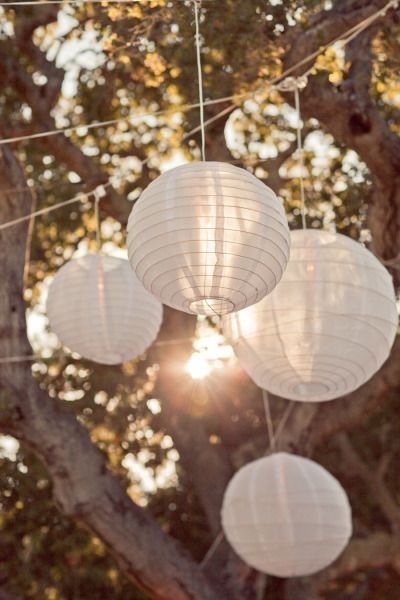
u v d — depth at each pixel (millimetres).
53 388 12781
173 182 4738
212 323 13039
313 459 13641
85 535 12070
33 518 12062
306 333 5352
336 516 7766
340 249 5469
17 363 9203
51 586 12078
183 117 10828
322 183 11984
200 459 11375
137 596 12281
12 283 9172
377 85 9016
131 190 12422
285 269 5066
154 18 8305
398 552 10734
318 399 5887
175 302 4992
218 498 11219
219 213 4652
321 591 10914
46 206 13055
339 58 7590
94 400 12672
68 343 6719
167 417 11492
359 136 8805
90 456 9516
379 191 9023
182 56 9727
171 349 11438
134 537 9672
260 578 10562
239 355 5695
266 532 7703
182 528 12969
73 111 12891
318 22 8445
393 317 5625
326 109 8852
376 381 10102
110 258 6758
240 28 8445
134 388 12664
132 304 6648
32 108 11266
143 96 12250
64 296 6625
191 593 9875
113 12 7703
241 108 11891
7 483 12102
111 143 12695
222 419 12375
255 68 8539
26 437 9273
